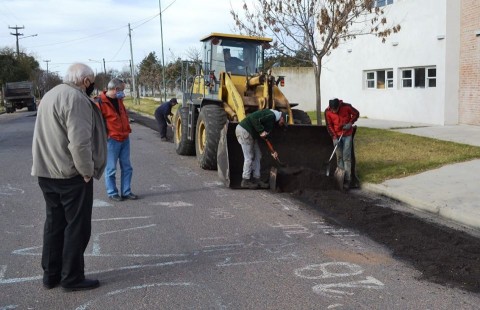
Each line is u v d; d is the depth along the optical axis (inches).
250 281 179.6
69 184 168.7
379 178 346.3
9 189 344.5
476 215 249.6
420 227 243.6
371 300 163.2
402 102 727.1
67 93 165.3
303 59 523.5
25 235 237.8
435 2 642.2
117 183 362.6
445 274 185.2
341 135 333.1
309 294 168.1
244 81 426.0
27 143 639.1
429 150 443.2
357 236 233.6
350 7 448.1
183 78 530.3
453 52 633.6
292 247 217.8
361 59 820.6
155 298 165.6
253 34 483.5
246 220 261.9
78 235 170.4
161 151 541.3
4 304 162.2
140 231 242.7
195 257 205.5
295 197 315.0
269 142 340.8
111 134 297.9
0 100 2156.7
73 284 171.3
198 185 353.1
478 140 494.3
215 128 396.5
